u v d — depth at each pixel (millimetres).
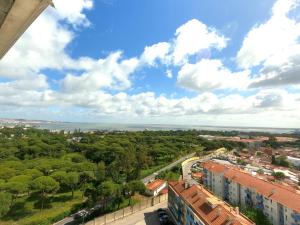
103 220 52656
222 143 187000
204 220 37750
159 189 76125
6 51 9266
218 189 77938
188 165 120625
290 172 107812
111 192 58156
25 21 7160
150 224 52688
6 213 55500
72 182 65812
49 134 196875
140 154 99438
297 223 47188
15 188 58188
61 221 53812
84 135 199250
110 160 109125
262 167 116312
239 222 32688
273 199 54406
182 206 48250
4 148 112750
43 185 59000
